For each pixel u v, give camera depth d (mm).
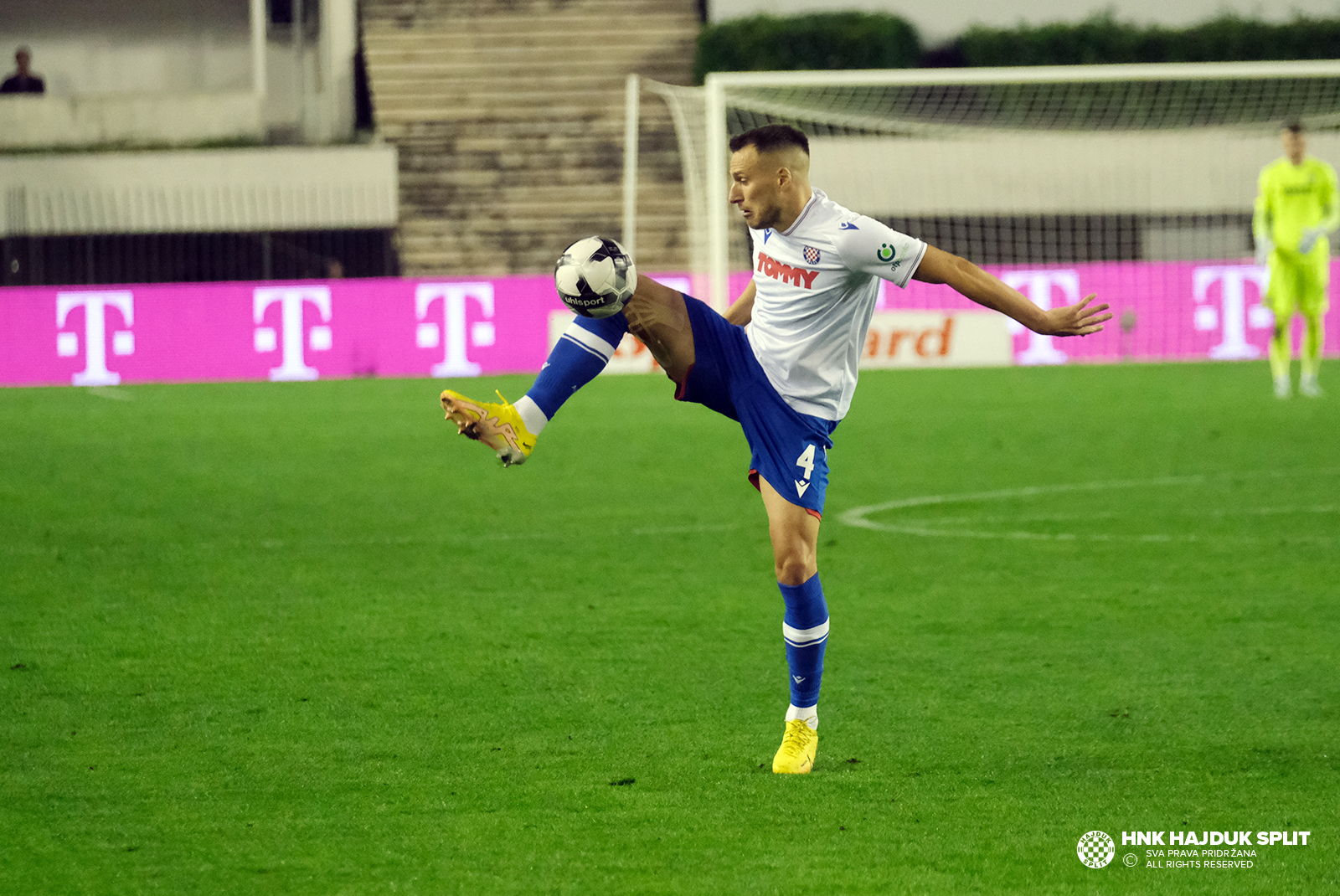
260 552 16875
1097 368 42188
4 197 49656
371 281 41906
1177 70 38344
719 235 39781
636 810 8328
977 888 7180
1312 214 32750
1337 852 7641
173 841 7848
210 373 41750
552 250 50969
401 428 29469
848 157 51375
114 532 18250
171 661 11914
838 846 7754
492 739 9719
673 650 12227
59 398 36656
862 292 9250
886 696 10789
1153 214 52219
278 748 9539
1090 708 10422
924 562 15930
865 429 28406
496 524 18672
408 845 7777
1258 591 14305
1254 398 33406
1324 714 10219
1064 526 18094
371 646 12367
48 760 9297
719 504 20172
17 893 7141
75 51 58438
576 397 35656
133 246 51375
